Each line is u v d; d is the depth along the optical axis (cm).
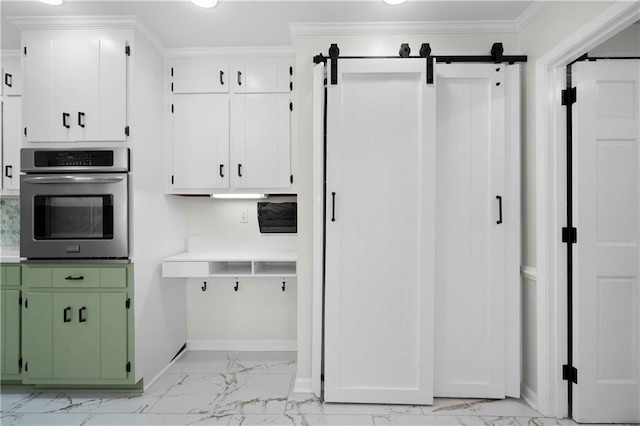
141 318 228
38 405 212
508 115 211
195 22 225
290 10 211
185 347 301
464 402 211
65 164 219
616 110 190
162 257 259
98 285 219
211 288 303
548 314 197
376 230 206
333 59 203
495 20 216
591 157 190
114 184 217
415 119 205
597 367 191
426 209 204
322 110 210
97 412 205
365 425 191
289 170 264
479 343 212
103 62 220
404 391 207
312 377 221
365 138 206
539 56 201
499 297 210
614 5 147
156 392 228
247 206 300
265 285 302
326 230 207
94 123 221
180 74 263
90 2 202
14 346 222
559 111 194
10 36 235
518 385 210
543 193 197
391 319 207
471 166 211
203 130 263
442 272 212
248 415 201
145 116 236
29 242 218
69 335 219
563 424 191
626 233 190
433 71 201
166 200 266
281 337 302
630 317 191
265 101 264
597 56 204
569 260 196
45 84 221
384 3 202
